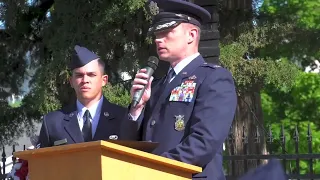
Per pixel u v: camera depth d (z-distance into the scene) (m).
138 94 4.55
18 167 6.18
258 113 12.88
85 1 10.80
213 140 4.25
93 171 3.49
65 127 5.68
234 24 11.84
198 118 4.34
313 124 21.00
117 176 3.52
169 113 4.53
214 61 8.59
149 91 4.61
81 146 3.49
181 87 4.57
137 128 4.71
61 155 3.65
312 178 10.17
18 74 13.17
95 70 5.68
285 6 18.00
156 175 3.72
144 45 10.95
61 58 10.59
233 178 10.91
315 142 20.47
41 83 10.77
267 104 21.62
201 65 4.64
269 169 2.38
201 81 4.52
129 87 11.05
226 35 11.73
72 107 5.82
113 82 11.30
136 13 10.53
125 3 10.12
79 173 3.55
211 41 8.62
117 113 5.76
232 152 12.46
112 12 10.45
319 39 12.16
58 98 10.79
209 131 4.26
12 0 11.16
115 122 5.70
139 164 3.63
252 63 11.07
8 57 13.10
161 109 4.60
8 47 13.01
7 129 12.80
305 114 21.70
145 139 4.58
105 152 3.47
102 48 10.86
